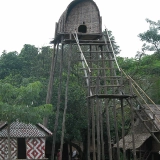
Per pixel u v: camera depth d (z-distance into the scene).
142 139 32.66
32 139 27.81
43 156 27.91
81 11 29.39
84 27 29.38
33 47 47.28
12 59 48.50
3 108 22.06
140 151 32.91
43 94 35.34
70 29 29.08
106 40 28.97
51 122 34.38
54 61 30.06
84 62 27.20
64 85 35.91
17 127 27.86
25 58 48.03
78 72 39.59
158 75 48.38
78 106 35.66
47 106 23.69
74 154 42.94
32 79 37.97
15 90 22.95
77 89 36.09
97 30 28.75
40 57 43.50
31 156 27.59
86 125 35.66
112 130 38.75
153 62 53.00
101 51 27.78
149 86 43.19
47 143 38.84
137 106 32.91
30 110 22.88
